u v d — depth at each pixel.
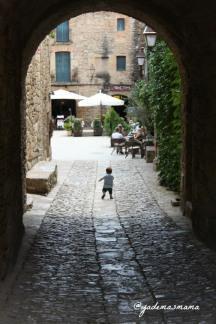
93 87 45.19
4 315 5.27
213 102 8.13
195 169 9.14
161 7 9.86
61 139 33.28
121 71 45.25
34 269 6.98
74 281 6.54
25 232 9.03
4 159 6.34
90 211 11.30
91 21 44.72
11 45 7.06
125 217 10.66
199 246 8.25
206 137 8.44
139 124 25.42
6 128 6.51
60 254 7.80
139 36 44.16
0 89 6.13
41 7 8.88
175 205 11.72
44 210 11.20
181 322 5.19
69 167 18.95
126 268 7.12
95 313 5.44
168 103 13.02
